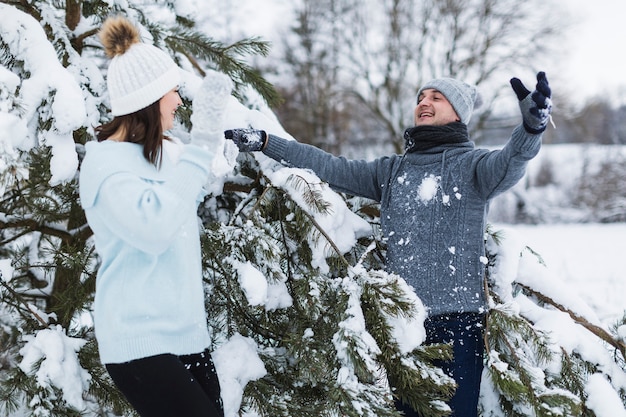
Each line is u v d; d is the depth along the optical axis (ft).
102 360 5.30
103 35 5.59
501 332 7.25
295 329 7.42
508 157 6.67
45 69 6.96
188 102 8.61
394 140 61.11
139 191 5.04
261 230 7.23
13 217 8.95
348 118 64.23
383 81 61.62
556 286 8.34
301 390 7.38
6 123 6.17
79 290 8.14
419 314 6.86
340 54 62.23
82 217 9.10
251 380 7.00
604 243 43.88
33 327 7.58
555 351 7.34
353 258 8.04
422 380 6.72
